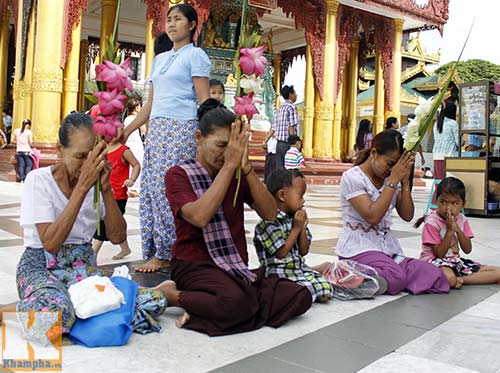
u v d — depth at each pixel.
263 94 20.23
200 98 3.70
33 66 13.55
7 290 3.07
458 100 9.06
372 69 33.66
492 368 2.14
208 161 2.74
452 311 3.04
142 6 19.09
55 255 2.51
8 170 12.62
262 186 2.79
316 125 17.95
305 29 17.56
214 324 2.50
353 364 2.16
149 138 3.82
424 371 2.10
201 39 19.12
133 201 8.98
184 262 2.68
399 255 3.64
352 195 3.51
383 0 18.42
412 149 3.34
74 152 2.42
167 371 2.02
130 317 2.38
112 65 2.51
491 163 8.65
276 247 3.12
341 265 3.35
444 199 3.75
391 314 2.96
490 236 6.29
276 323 2.63
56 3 12.62
